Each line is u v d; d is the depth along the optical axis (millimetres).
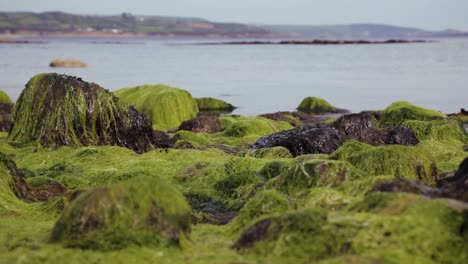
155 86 42000
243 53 176750
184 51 194250
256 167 15430
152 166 16812
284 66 112750
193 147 21625
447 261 7348
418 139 24984
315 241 7914
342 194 10477
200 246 8828
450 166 15625
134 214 8711
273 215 8859
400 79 77562
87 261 7930
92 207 8750
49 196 13969
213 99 50531
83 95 22484
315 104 48438
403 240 7566
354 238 7730
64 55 155500
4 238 9305
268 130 29016
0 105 34156
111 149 20266
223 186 13797
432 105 49188
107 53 174250
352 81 76750
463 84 67750
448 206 8133
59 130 21734
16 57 138125
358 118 24578
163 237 8586
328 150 20141
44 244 8711
